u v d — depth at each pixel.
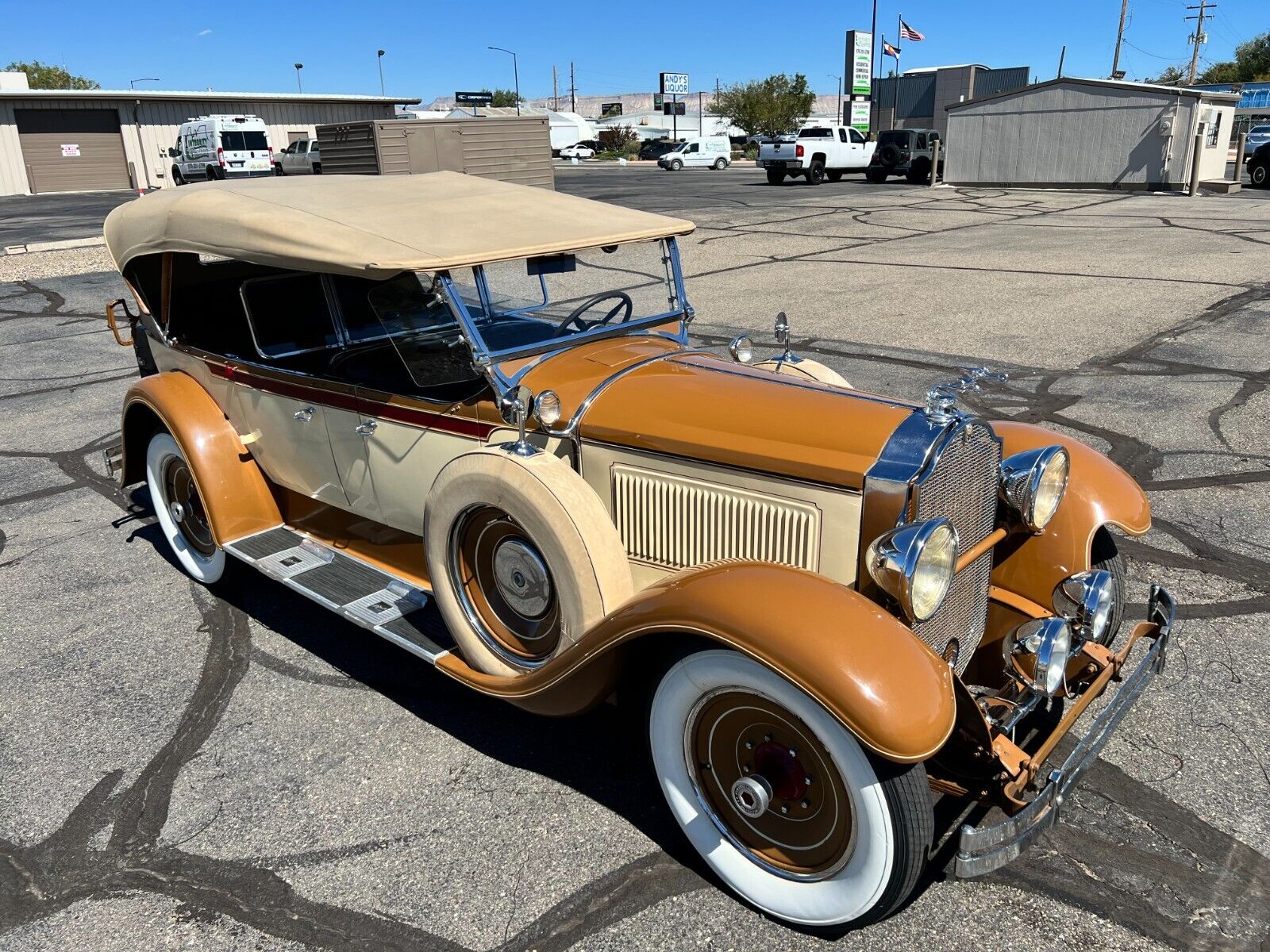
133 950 2.63
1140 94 24.42
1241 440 6.20
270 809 3.18
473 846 2.98
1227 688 3.62
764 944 2.58
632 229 3.69
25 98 38.94
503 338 3.34
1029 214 20.20
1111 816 3.00
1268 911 2.62
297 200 3.73
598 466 3.19
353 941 2.64
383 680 3.96
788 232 18.34
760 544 2.88
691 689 2.63
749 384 3.13
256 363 4.17
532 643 3.26
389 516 3.83
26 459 6.96
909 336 9.43
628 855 2.93
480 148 17.75
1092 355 8.43
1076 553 3.32
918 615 2.56
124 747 3.54
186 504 4.78
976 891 2.72
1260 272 12.17
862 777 2.34
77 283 15.02
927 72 49.25
